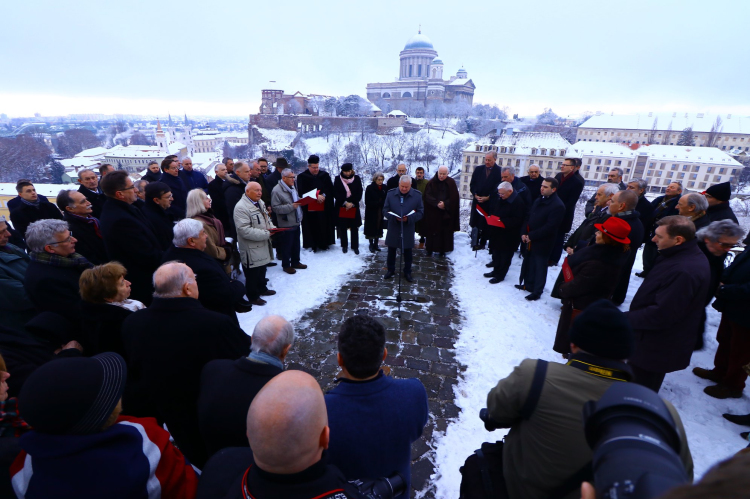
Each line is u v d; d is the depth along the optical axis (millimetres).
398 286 5129
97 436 1142
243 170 5391
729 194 3740
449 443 2686
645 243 5188
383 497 1229
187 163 6477
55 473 1100
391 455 1517
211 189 5766
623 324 1269
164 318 1967
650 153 50938
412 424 1555
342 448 1445
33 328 2186
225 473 1266
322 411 1048
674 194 4672
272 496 996
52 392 1081
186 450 2166
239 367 1681
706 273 2492
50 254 2553
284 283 5328
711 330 4098
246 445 1610
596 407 851
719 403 3035
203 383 1712
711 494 289
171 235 3982
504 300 4926
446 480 2406
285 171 5363
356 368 1517
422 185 6918
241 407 1584
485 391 3223
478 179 6453
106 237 3164
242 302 4562
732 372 3016
